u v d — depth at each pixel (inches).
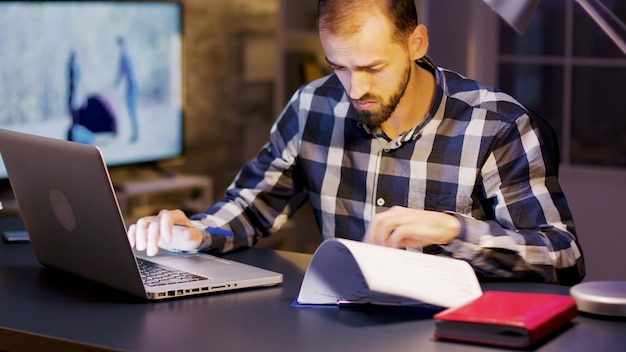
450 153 73.5
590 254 171.9
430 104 74.2
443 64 164.2
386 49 62.2
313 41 190.1
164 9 169.6
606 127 171.2
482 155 72.2
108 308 56.2
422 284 53.4
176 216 68.7
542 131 72.3
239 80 195.3
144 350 48.4
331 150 77.7
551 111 175.0
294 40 187.8
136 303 57.2
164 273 61.8
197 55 185.6
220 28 189.8
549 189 69.6
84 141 155.9
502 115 72.5
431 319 53.2
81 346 49.8
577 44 171.9
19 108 145.5
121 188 155.9
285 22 185.6
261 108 201.0
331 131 77.9
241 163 197.6
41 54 148.1
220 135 192.4
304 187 81.0
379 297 55.4
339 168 77.4
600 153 172.1
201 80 187.0
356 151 76.7
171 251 69.7
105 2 157.8
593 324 51.4
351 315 54.3
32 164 62.1
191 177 172.9
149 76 167.5
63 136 152.6
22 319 54.2
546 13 173.5
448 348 48.0
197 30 185.0
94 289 60.9
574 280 65.3
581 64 171.9
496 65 176.9
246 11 194.5
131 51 163.5
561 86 173.8
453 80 76.2
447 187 73.5
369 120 65.1
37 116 148.3
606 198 169.8
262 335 50.7
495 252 61.2
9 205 140.5
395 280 52.5
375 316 54.1
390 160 75.5
